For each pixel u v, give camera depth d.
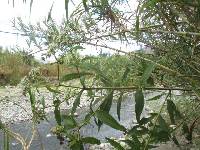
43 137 6.21
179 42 2.09
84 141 1.52
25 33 1.91
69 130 1.53
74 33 2.00
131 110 6.42
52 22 1.93
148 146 1.71
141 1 1.81
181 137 3.28
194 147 3.09
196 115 2.46
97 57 2.13
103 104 1.69
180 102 3.13
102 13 2.07
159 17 2.14
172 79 2.26
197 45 2.10
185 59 2.05
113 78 2.08
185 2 1.70
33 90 1.66
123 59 2.18
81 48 1.74
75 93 1.72
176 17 2.10
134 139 1.71
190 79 1.95
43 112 1.65
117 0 2.09
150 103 4.26
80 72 1.67
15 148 4.98
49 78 1.67
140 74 1.96
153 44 2.23
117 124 1.52
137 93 1.66
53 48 1.72
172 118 1.90
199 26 1.90
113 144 1.62
